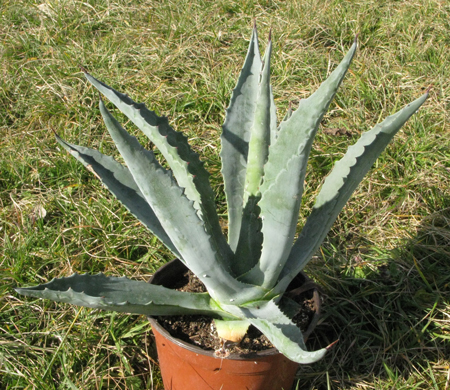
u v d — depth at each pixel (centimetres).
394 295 226
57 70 376
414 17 434
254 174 172
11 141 322
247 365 150
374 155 153
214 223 171
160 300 156
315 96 123
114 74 375
